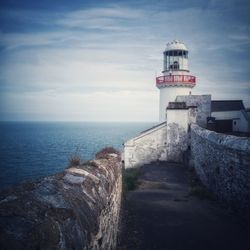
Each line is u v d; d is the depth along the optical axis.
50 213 3.04
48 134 191.38
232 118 30.02
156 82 37.59
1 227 2.43
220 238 7.88
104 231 5.11
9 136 169.25
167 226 8.89
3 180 50.19
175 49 35.78
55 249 2.65
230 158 10.59
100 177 5.80
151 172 20.64
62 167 61.19
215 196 12.66
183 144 26.83
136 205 11.38
